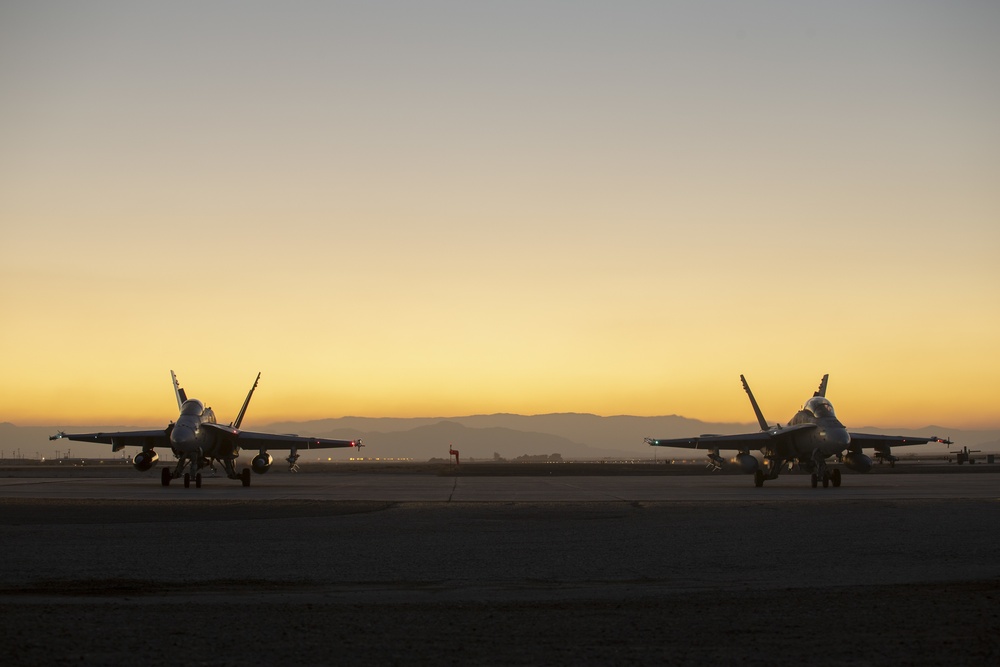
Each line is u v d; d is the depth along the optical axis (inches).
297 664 422.9
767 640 473.1
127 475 3432.6
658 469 4611.2
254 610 573.9
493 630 505.0
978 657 428.5
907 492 1942.7
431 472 4264.3
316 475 3720.5
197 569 786.8
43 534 1086.4
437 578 737.6
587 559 848.3
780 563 812.0
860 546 931.3
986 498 1681.8
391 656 440.1
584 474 3747.5
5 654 437.7
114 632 495.5
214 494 1925.4
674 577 737.0
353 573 764.6
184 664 421.7
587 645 464.8
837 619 527.5
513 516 1347.2
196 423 2294.5
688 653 444.8
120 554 889.5
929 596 608.1
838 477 2253.9
